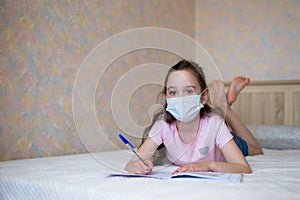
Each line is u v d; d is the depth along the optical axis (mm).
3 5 1343
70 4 1625
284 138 1815
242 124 1600
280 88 2125
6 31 1353
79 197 777
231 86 1619
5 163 1181
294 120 2086
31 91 1448
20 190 910
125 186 769
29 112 1441
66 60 1598
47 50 1512
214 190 717
